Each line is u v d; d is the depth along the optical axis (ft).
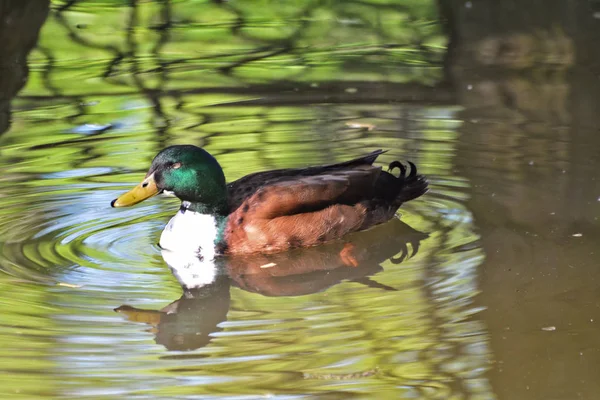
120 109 50.85
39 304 31.17
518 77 54.13
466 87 53.06
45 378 26.53
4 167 43.34
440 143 45.55
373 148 45.06
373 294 31.99
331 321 29.99
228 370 27.09
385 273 33.78
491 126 47.52
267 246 36.01
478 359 27.43
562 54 57.00
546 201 39.06
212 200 35.76
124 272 34.12
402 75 55.52
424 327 29.30
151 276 33.88
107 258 35.24
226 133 47.14
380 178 38.19
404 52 59.72
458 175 42.01
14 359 27.53
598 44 57.16
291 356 27.76
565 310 30.14
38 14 58.49
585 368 26.94
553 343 28.19
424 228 37.50
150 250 36.17
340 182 36.83
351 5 69.10
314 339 28.73
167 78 55.93
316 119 49.03
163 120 49.08
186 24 66.18
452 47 59.72
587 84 52.37
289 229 36.01
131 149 45.37
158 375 26.81
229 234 35.73
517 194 39.91
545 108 49.57
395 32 63.52
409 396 25.58
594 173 41.42
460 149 44.78
